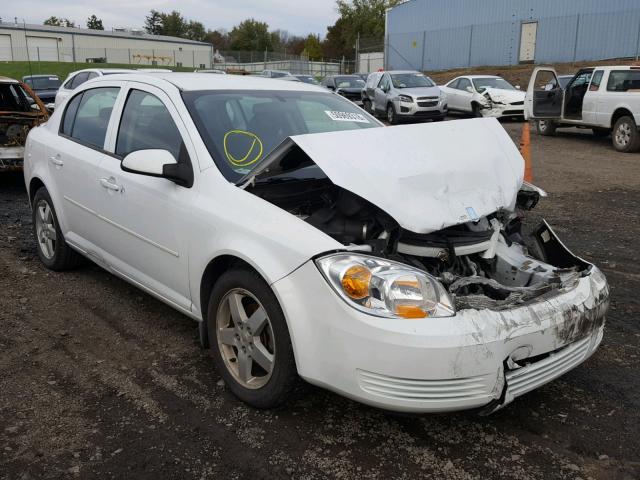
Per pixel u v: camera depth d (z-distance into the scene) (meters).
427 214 2.96
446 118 21.62
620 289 4.87
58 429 2.98
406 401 2.57
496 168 3.48
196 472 2.68
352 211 3.10
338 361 2.65
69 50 57.09
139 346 3.86
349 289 2.62
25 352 3.77
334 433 2.96
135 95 4.15
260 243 2.94
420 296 2.61
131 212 3.85
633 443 2.89
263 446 2.86
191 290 3.45
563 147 14.05
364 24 66.25
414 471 2.70
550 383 3.43
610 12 29.56
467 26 35.56
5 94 9.42
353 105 4.60
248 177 3.25
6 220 7.11
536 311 2.76
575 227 6.88
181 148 3.56
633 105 12.73
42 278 5.06
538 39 32.59
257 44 88.69
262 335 3.03
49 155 4.86
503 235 3.58
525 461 2.76
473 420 3.07
